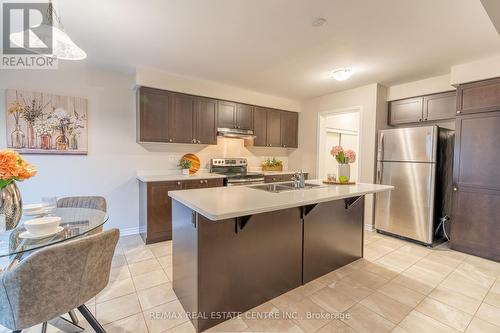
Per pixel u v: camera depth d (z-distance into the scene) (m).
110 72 3.31
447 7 1.84
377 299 2.03
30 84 2.84
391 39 2.35
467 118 2.93
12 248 1.34
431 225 3.15
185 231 1.84
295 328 1.69
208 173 4.18
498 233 2.74
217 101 3.94
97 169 3.28
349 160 2.84
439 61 2.87
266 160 5.08
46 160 2.95
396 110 3.84
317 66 3.09
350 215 2.71
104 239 1.35
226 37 2.34
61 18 1.99
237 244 1.82
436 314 1.83
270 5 1.83
